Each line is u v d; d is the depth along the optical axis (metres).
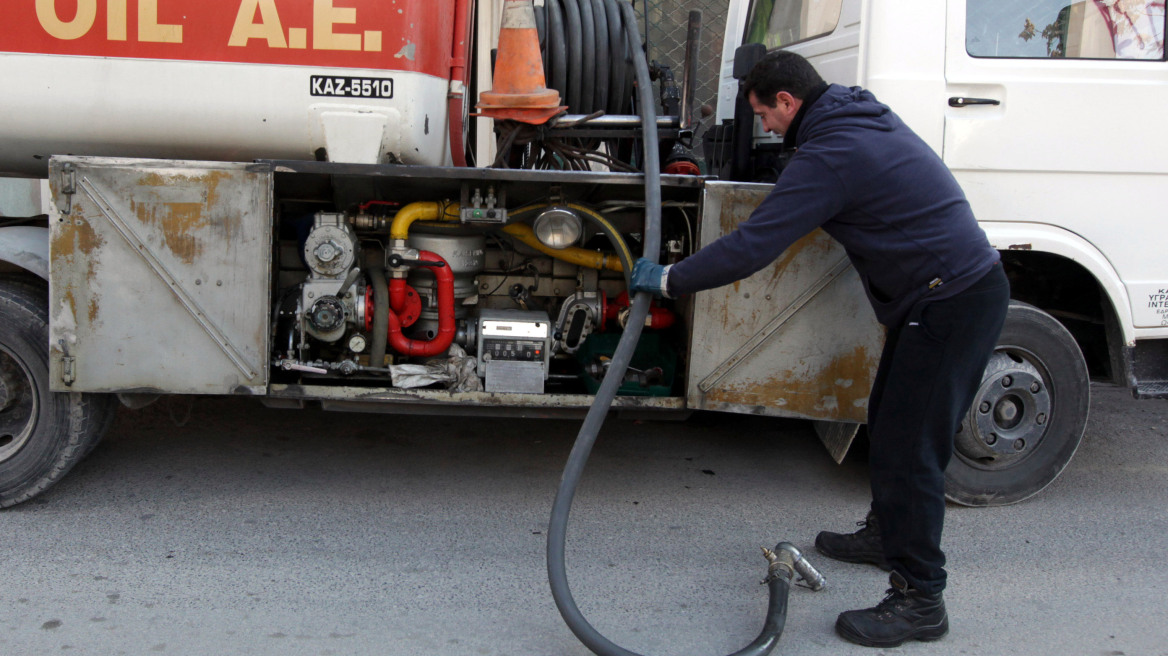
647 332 3.43
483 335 3.08
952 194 2.34
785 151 3.37
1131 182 3.13
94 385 2.84
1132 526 3.20
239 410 4.06
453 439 3.85
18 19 2.86
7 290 2.95
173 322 2.83
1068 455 3.34
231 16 2.87
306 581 2.58
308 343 3.09
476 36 3.47
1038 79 3.04
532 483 3.41
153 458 3.47
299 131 2.95
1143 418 4.54
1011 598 2.65
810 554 2.89
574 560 2.79
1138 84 3.07
